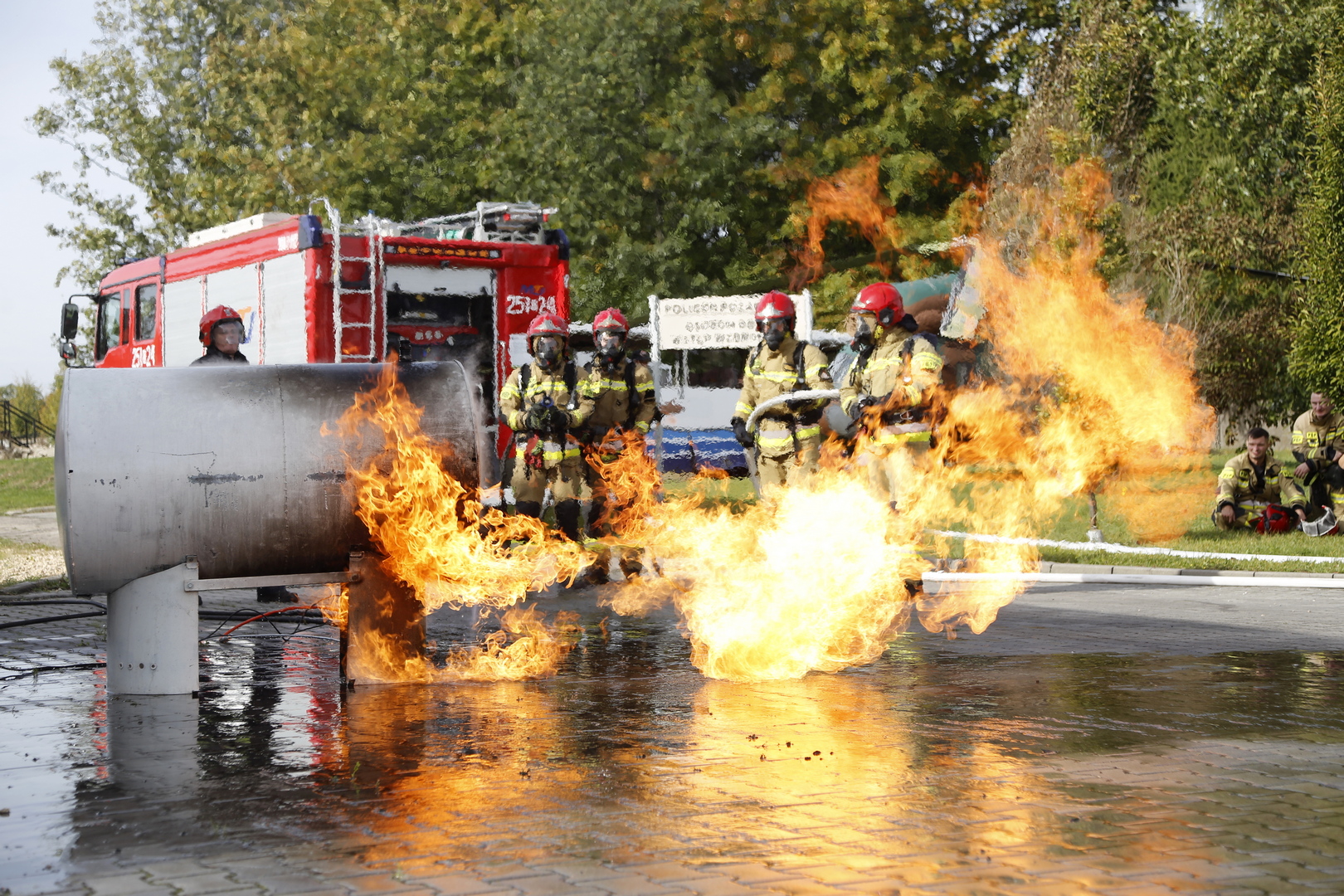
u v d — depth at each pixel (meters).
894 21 45.41
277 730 7.66
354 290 20.50
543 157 41.91
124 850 5.29
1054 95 37.28
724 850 5.24
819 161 44.66
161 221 47.78
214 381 9.09
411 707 8.38
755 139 43.84
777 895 4.71
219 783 6.38
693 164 42.94
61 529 9.12
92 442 8.72
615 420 15.70
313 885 4.84
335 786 6.32
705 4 43.88
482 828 5.57
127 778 6.49
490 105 45.00
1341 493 20.75
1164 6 40.28
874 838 5.40
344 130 44.75
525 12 44.50
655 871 4.97
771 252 45.38
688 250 44.19
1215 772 6.55
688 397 28.62
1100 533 20.08
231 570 9.02
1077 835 5.45
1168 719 7.89
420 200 43.25
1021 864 5.05
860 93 45.38
